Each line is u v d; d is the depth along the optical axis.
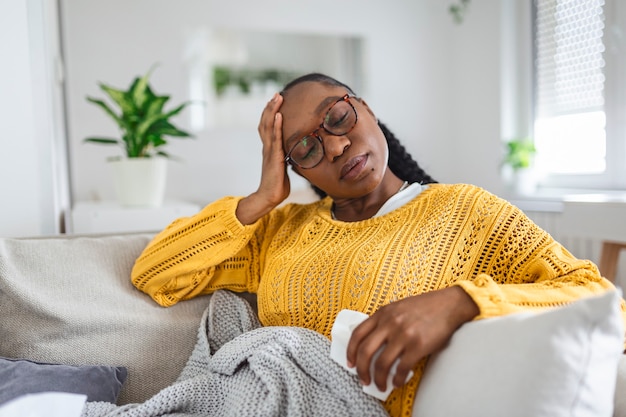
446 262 0.99
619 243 2.06
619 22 2.81
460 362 0.72
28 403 0.84
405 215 1.06
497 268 0.99
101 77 3.39
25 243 1.19
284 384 0.88
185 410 0.96
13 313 1.11
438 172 4.02
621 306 0.87
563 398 0.65
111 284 1.20
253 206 1.16
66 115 3.29
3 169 1.58
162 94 3.52
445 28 3.99
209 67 3.60
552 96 3.29
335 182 1.07
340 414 0.82
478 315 0.78
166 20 3.50
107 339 1.13
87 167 3.37
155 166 2.40
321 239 1.12
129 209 2.31
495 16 3.55
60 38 3.02
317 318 1.03
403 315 0.75
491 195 1.05
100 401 1.01
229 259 1.24
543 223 3.05
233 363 0.95
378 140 1.07
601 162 2.98
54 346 1.10
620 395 0.78
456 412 0.69
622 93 2.83
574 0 3.08
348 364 0.78
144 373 1.13
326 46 3.79
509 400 0.66
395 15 3.90
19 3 1.57
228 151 3.68
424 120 3.98
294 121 1.10
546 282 0.89
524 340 0.67
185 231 1.19
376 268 0.98
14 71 1.57
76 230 2.24
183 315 1.20
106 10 3.39
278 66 3.72
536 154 3.35
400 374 0.74
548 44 3.29
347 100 1.07
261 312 1.13
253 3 3.64
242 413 0.85
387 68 3.90
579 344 0.66
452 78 4.01
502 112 3.54
